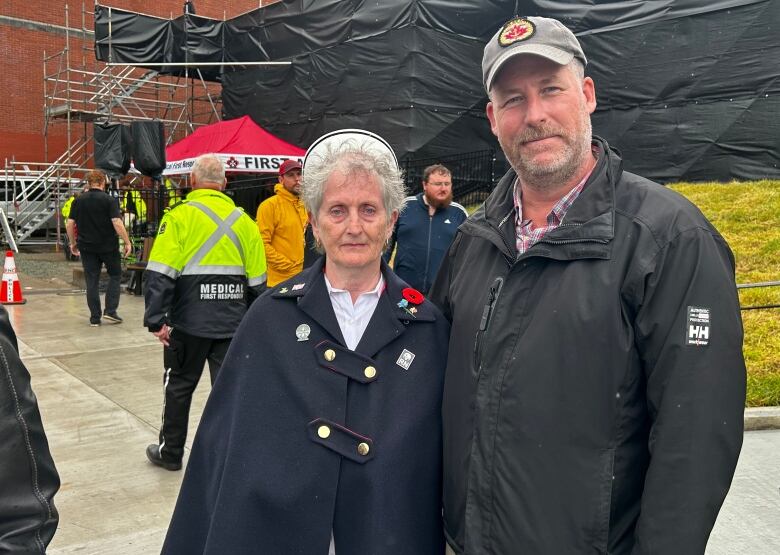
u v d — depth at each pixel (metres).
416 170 11.90
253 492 1.61
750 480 3.71
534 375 1.46
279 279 5.15
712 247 1.39
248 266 3.92
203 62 15.93
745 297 6.40
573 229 1.49
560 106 1.58
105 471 3.96
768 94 9.95
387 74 12.30
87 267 8.00
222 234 3.79
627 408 1.43
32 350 6.86
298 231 5.18
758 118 10.05
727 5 10.23
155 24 15.91
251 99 15.40
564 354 1.44
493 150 12.41
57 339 7.36
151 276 3.70
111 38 15.43
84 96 19.73
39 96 22.03
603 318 1.42
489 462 1.51
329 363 1.69
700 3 10.52
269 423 1.66
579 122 1.60
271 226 5.08
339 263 1.73
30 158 21.97
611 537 1.43
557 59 1.54
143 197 12.52
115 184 12.23
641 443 1.46
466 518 1.55
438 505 1.73
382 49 12.35
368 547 1.61
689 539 1.29
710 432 1.31
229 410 1.75
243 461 1.64
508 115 1.64
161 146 10.38
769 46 9.91
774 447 4.20
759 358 5.37
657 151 11.05
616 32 11.32
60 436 4.52
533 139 1.58
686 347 1.34
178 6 23.81
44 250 17.56
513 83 1.61
